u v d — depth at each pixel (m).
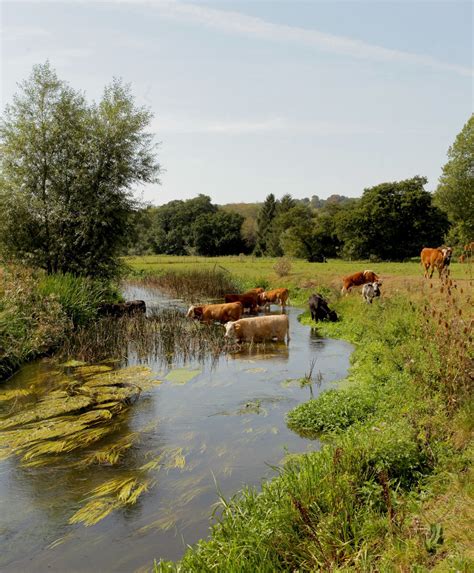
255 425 8.13
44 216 19.11
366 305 17.00
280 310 21.36
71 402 9.34
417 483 5.28
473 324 7.55
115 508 5.66
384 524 4.41
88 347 13.42
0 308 13.81
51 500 5.89
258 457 6.91
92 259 20.17
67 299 15.68
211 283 27.50
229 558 4.04
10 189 18.59
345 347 14.02
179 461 6.76
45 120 19.30
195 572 4.06
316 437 7.59
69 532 5.24
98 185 20.09
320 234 62.28
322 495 4.91
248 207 149.12
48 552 4.92
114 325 15.59
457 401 6.68
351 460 5.40
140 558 4.77
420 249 55.31
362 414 7.88
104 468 6.68
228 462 6.76
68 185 19.72
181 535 5.13
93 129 20.00
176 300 25.27
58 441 7.53
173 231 89.19
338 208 86.69
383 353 10.84
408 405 7.29
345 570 3.86
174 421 8.39
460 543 3.97
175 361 12.69
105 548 4.95
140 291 29.91
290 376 11.09
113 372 11.54
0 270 18.64
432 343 8.58
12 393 9.98
